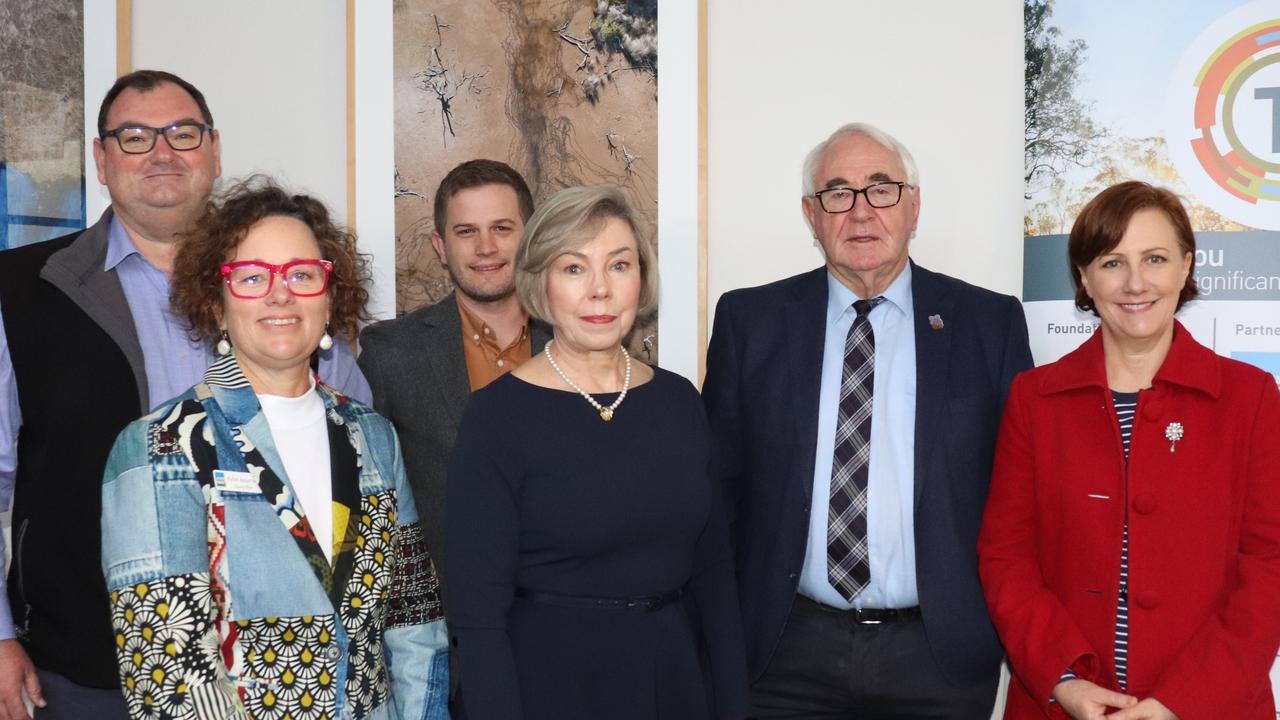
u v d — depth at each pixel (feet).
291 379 5.38
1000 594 6.39
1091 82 8.21
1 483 6.59
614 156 9.12
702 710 5.69
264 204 5.45
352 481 5.31
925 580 6.75
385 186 9.36
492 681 5.22
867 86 8.93
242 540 4.86
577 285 5.68
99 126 7.00
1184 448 6.00
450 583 5.44
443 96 9.29
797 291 7.64
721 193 9.16
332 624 4.99
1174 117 8.03
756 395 7.39
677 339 9.09
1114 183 8.18
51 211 9.22
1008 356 7.11
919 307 7.25
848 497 7.00
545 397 5.75
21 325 6.45
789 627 7.13
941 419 6.92
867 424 7.10
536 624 5.49
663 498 5.67
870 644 6.90
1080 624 6.13
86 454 6.35
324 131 9.57
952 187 8.84
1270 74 7.84
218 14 9.57
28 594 6.36
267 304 5.16
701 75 8.98
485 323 8.10
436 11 9.28
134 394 6.52
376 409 7.73
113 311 6.63
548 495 5.53
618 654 5.46
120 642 4.66
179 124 6.88
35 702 6.33
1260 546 5.84
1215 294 7.97
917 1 8.84
